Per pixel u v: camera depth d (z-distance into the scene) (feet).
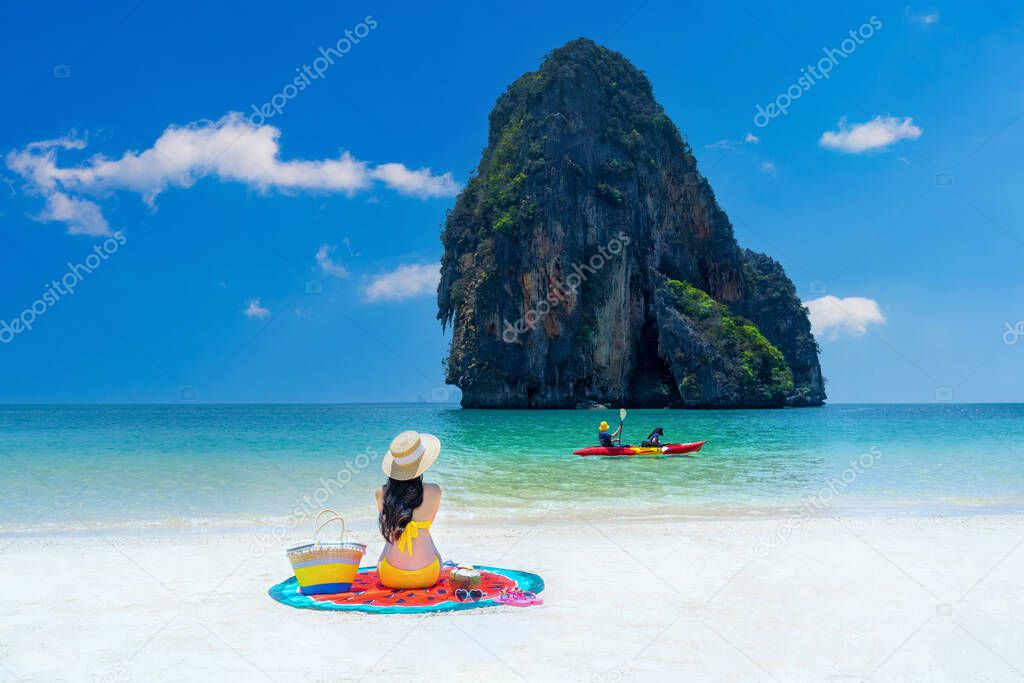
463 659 18.25
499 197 319.27
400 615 22.00
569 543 33.83
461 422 176.14
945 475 60.75
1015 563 29.37
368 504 46.37
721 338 313.73
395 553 24.27
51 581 26.91
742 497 49.37
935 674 17.38
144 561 30.32
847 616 22.09
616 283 314.35
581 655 18.56
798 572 27.89
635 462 73.87
